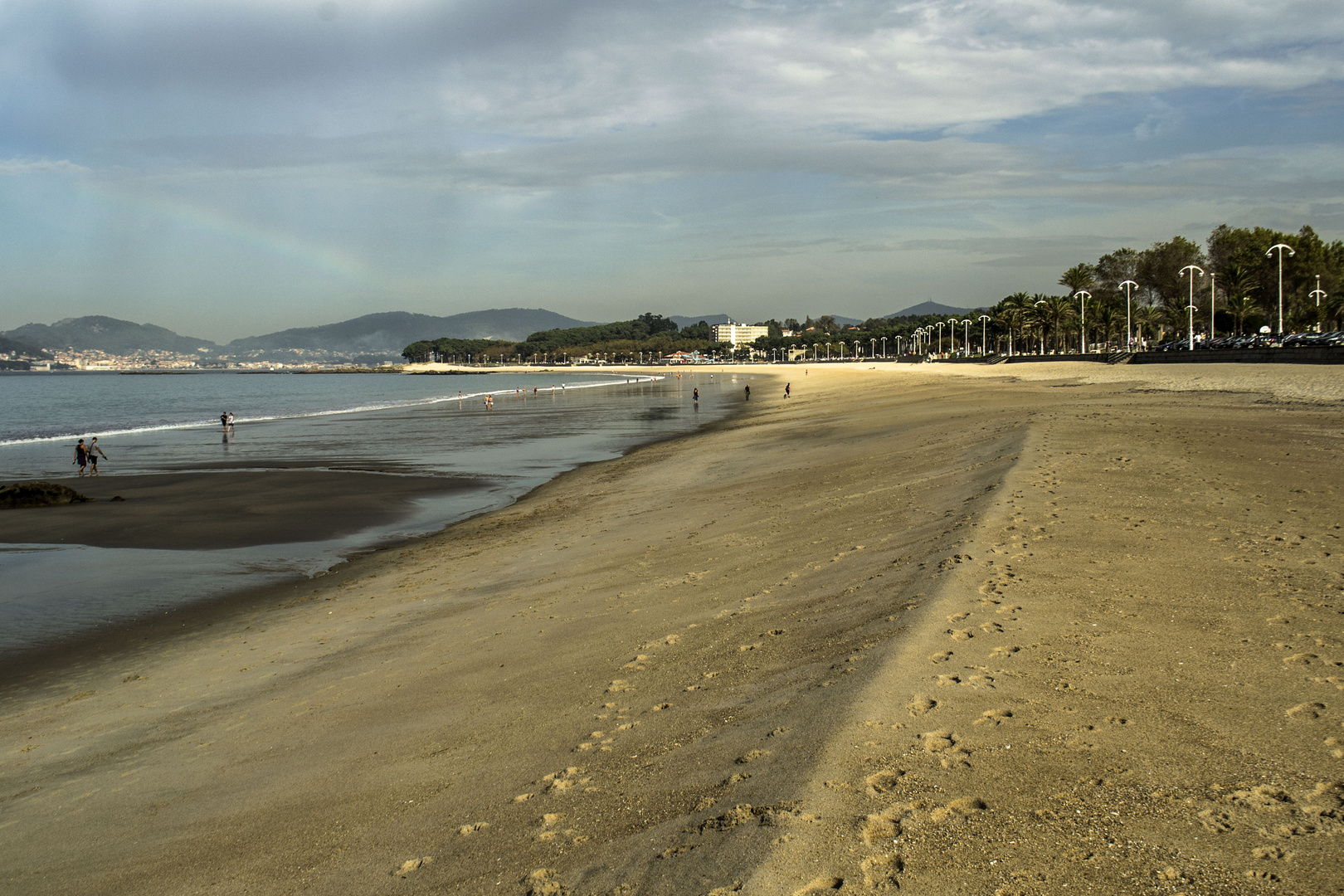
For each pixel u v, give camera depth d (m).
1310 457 14.61
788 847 3.89
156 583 14.83
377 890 4.50
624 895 3.87
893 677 5.68
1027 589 7.54
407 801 5.59
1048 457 14.95
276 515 21.42
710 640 7.95
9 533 19.53
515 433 45.59
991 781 4.37
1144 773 4.40
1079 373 66.75
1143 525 9.82
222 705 8.52
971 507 11.27
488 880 4.34
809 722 5.30
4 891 5.21
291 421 59.62
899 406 40.72
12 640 11.76
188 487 26.50
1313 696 5.21
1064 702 5.26
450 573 13.98
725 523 14.68
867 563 9.71
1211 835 3.86
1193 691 5.37
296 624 11.70
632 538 14.76
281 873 4.91
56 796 6.69
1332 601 6.92
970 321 177.25
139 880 5.10
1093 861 3.70
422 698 7.78
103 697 9.27
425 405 81.12
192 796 6.32
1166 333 120.38
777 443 28.89
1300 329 87.75
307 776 6.33
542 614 10.27
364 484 26.78
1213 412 23.70
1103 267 124.06
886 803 4.20
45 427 56.94
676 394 93.19
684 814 4.55
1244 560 8.28
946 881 3.60
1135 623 6.63
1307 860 3.62
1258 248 93.38
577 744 5.99
